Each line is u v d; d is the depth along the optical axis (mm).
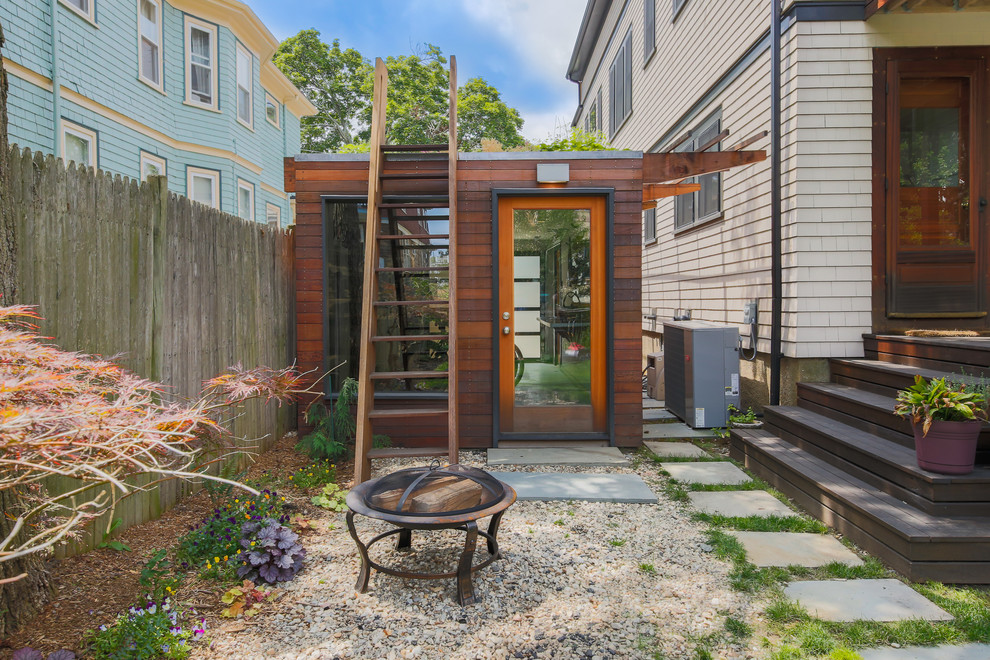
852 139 5320
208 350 4285
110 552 3029
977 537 2809
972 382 3574
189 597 2688
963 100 5383
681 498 4148
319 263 5508
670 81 9352
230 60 12117
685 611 2643
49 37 8031
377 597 2783
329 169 5500
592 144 6730
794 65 5332
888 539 3018
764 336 6117
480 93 31672
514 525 3697
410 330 5676
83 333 2961
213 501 3715
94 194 3051
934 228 5395
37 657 2037
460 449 5512
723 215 7234
